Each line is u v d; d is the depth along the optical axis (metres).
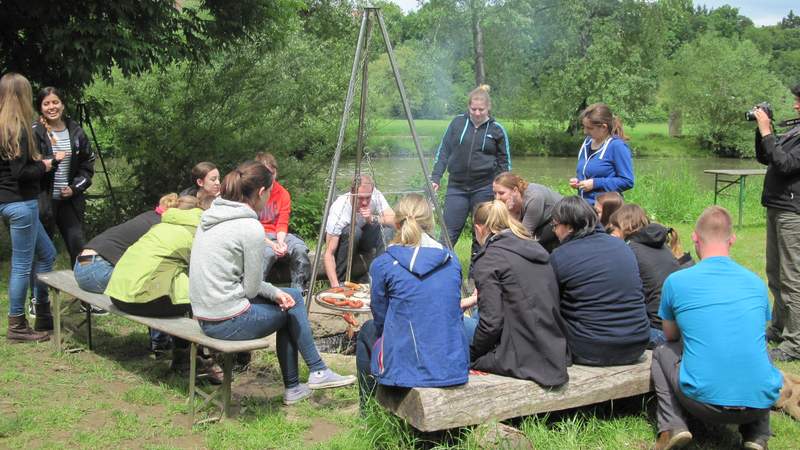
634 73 32.72
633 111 34.06
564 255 3.86
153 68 10.29
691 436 3.45
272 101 10.70
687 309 3.48
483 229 3.92
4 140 4.74
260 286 3.85
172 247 4.31
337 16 25.05
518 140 36.50
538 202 5.54
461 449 3.37
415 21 27.47
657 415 3.69
